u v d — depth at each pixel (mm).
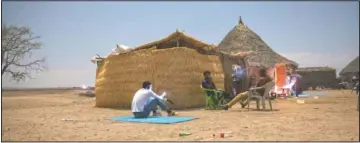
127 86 14711
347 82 39406
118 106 15102
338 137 6520
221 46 24953
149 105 10070
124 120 9750
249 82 20438
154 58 14195
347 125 8102
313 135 6781
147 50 14469
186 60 14148
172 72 13906
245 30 25922
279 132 7207
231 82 18109
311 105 14820
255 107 14148
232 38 25312
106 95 15602
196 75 14344
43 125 8891
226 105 12984
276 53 26156
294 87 24938
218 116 10570
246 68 20047
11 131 7836
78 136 7070
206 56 15516
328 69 46594
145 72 14242
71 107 16266
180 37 14750
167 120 9383
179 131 7527
